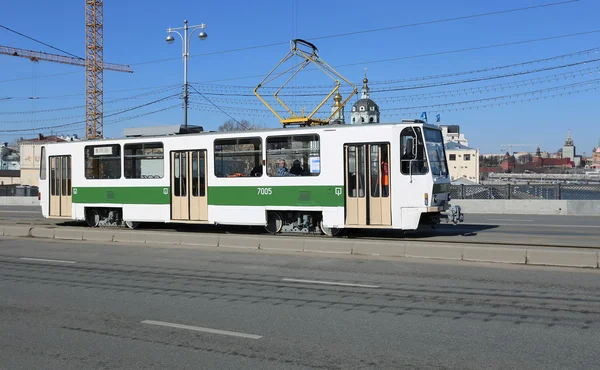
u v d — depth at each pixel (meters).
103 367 5.72
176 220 18.33
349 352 6.05
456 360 5.71
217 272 11.13
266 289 9.41
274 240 13.98
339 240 13.48
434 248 12.14
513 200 26.95
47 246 15.70
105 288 9.72
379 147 15.51
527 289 9.01
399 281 9.88
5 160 110.31
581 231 17.64
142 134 19.56
